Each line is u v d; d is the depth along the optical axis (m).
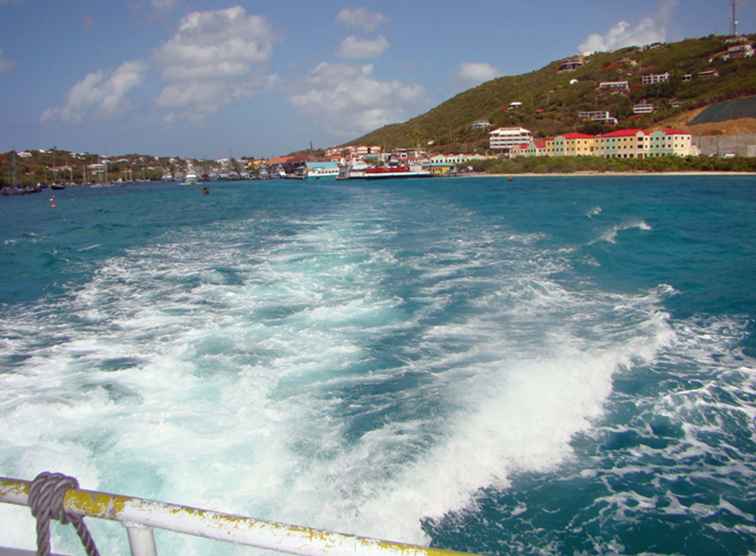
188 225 33.88
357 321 11.27
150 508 1.92
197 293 14.00
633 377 8.90
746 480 6.27
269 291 13.94
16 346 10.14
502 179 125.12
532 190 71.56
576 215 34.50
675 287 14.91
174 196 90.69
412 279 15.16
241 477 5.68
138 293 14.32
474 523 5.35
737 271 17.12
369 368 8.78
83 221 41.19
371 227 28.34
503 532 5.29
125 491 5.33
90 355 9.49
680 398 8.16
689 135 122.56
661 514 5.67
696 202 45.72
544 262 17.92
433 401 7.58
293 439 6.50
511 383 8.22
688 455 6.73
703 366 9.40
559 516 5.56
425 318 11.48
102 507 1.94
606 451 6.74
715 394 8.30
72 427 6.69
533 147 152.00
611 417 7.59
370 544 1.73
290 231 27.66
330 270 16.50
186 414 7.10
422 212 38.25
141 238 27.56
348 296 13.30
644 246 22.38
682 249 21.58
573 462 6.46
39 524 1.99
